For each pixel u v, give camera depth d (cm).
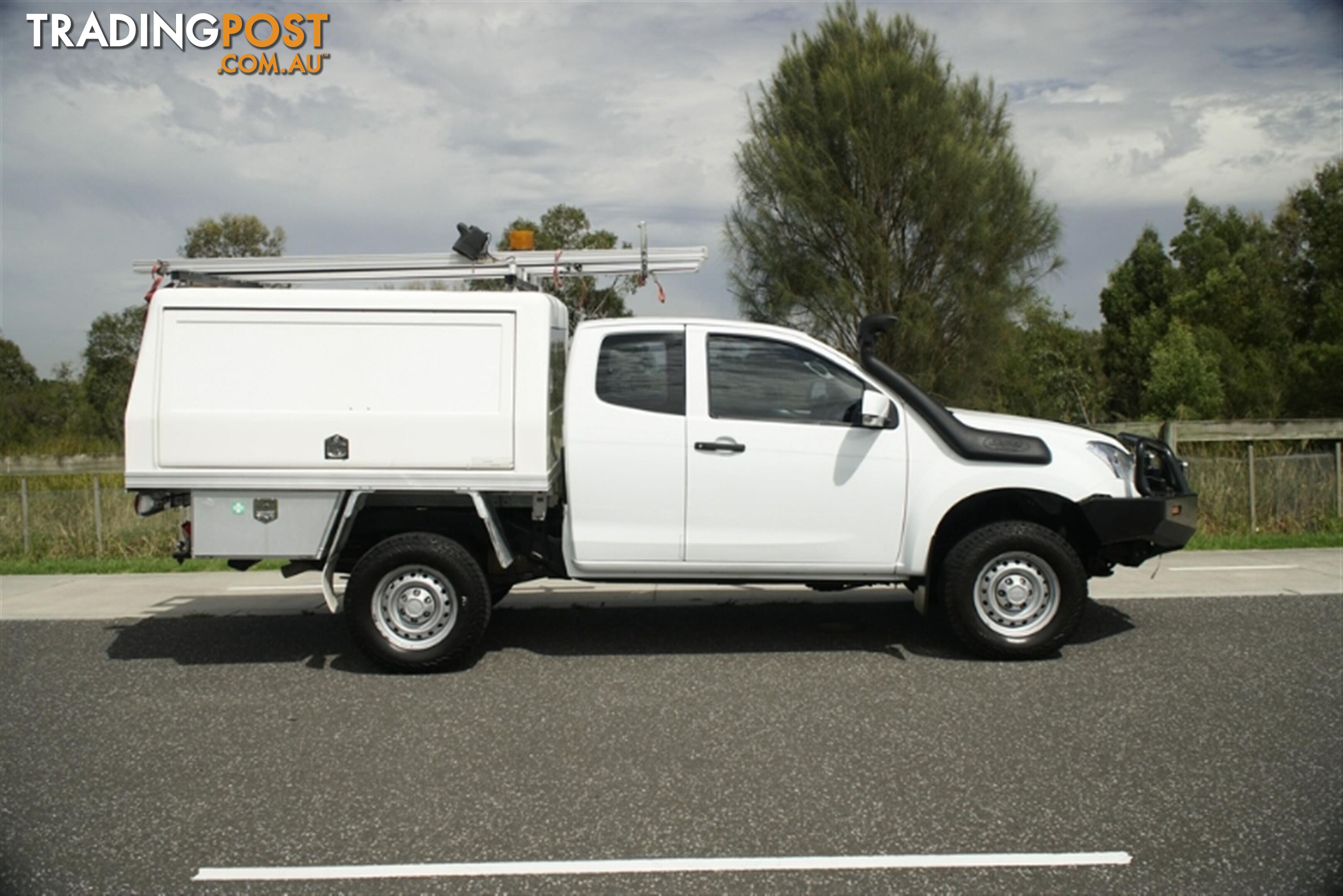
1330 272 2342
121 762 513
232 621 825
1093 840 407
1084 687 602
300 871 396
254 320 645
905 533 655
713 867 393
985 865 389
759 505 650
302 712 588
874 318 666
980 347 1559
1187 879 376
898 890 372
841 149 1561
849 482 651
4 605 899
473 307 646
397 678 654
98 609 876
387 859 405
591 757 508
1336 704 564
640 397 654
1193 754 495
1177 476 677
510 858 404
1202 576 917
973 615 650
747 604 839
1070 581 646
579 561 656
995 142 1590
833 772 482
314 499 649
